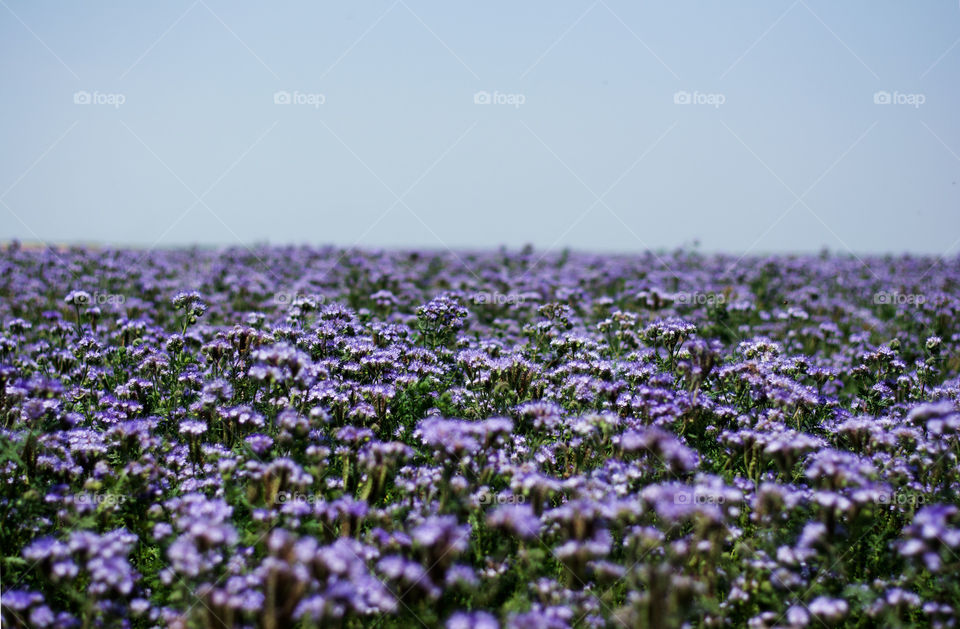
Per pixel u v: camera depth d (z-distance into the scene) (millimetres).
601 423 6355
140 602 4867
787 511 5859
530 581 5191
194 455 6672
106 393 8211
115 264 17812
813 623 5035
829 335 12969
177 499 5781
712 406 7355
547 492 5574
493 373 7793
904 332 13102
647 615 4027
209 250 23500
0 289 15414
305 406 7125
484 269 21938
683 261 23000
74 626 4652
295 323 9297
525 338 12195
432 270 21766
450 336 10266
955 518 5039
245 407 6980
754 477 6410
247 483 5906
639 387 7305
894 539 5840
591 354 8617
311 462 6141
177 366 8414
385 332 8945
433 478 5914
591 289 18422
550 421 6547
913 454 6617
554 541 5457
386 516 5504
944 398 8203
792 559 5301
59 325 9750
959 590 5016
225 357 8102
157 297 15656
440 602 4973
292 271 19906
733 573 5477
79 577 5176
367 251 23984
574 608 4883
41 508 5582
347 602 4160
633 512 5234
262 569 4578
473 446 5848
